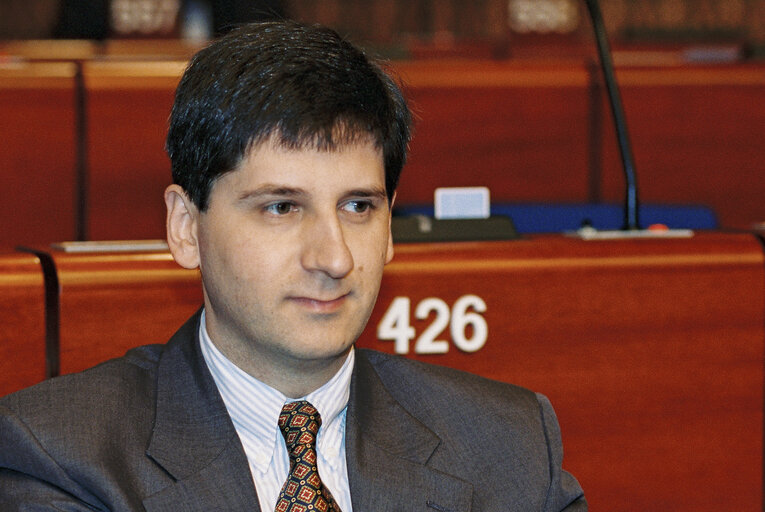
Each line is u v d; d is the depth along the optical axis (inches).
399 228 288.4
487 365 274.5
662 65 589.6
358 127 153.2
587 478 282.5
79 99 524.4
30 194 522.0
